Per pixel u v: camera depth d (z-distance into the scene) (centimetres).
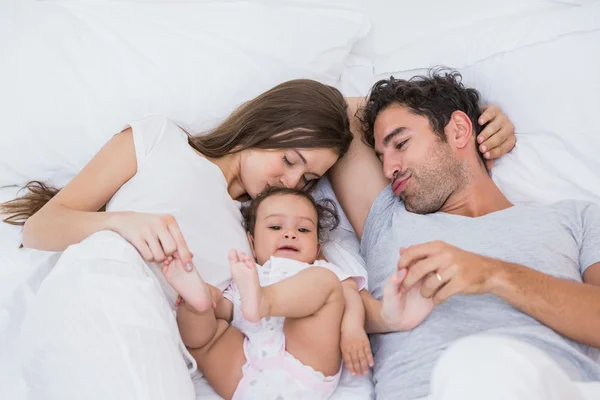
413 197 143
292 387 114
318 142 146
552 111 156
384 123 149
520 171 155
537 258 125
